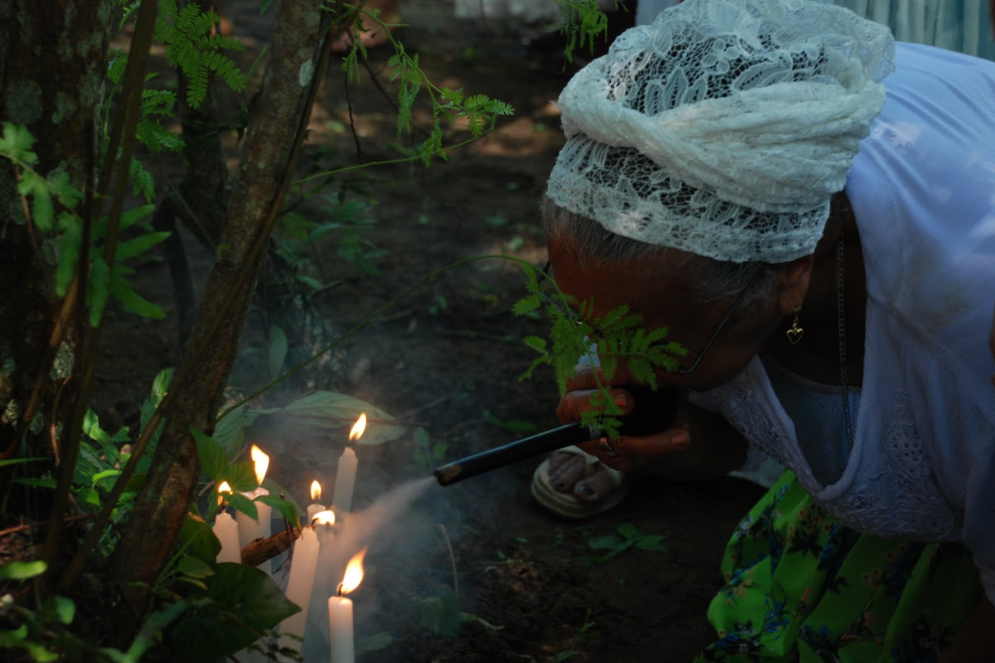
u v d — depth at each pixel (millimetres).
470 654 1784
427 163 1266
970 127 1296
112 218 890
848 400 1426
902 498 1423
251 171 994
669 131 1066
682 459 1844
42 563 902
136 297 898
